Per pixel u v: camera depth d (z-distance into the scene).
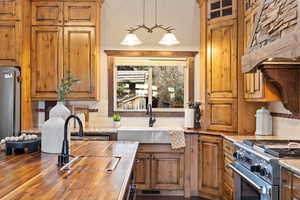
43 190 1.59
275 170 2.31
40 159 2.39
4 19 4.66
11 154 2.59
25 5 4.71
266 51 2.51
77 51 4.86
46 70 4.86
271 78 3.25
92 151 2.80
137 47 5.26
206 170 4.45
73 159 2.42
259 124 4.06
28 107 4.82
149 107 5.22
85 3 4.85
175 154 4.60
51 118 2.68
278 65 3.21
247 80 4.10
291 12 2.13
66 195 1.51
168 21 5.24
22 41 4.66
